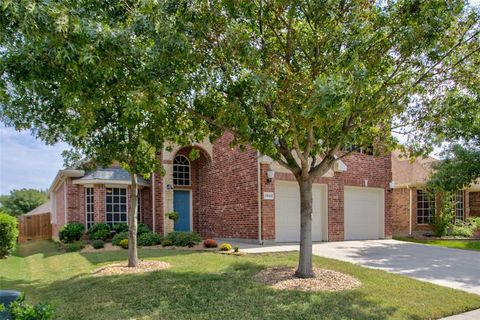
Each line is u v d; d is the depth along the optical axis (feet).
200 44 21.29
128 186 58.95
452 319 20.02
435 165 59.00
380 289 24.79
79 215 57.31
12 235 46.88
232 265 32.42
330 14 24.45
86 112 21.57
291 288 24.49
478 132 45.70
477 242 55.93
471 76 26.43
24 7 13.55
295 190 50.60
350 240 54.75
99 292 24.68
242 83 22.00
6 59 17.40
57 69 17.15
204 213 62.08
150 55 18.65
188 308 20.79
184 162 63.67
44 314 14.52
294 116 23.41
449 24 22.98
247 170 50.21
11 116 28.19
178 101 23.56
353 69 21.04
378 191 59.41
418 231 68.69
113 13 19.36
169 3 19.65
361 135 28.89
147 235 49.32
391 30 23.88
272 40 26.53
